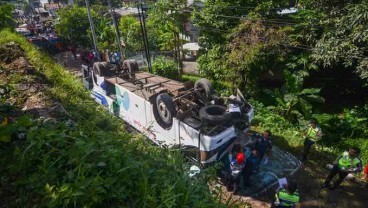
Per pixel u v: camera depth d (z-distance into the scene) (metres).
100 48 24.72
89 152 2.36
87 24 26.64
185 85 9.51
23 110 3.78
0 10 14.09
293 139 10.61
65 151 2.43
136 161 2.50
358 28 8.39
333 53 9.27
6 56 6.37
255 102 13.24
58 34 27.75
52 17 42.69
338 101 14.25
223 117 7.21
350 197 7.61
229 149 7.73
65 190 1.99
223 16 13.75
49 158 2.41
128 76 11.28
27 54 7.09
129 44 23.53
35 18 44.09
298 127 11.49
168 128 8.29
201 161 7.45
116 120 4.38
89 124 3.41
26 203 2.10
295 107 12.41
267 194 7.54
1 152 2.61
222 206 2.62
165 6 17.55
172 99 8.02
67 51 26.67
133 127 10.02
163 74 19.14
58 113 3.77
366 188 7.95
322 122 11.18
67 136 2.62
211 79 16.03
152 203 2.14
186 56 24.69
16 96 4.26
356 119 11.22
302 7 14.95
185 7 17.56
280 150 9.49
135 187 2.27
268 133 8.15
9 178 2.33
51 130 2.74
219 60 14.38
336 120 11.42
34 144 2.49
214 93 8.98
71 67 21.19
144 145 3.25
